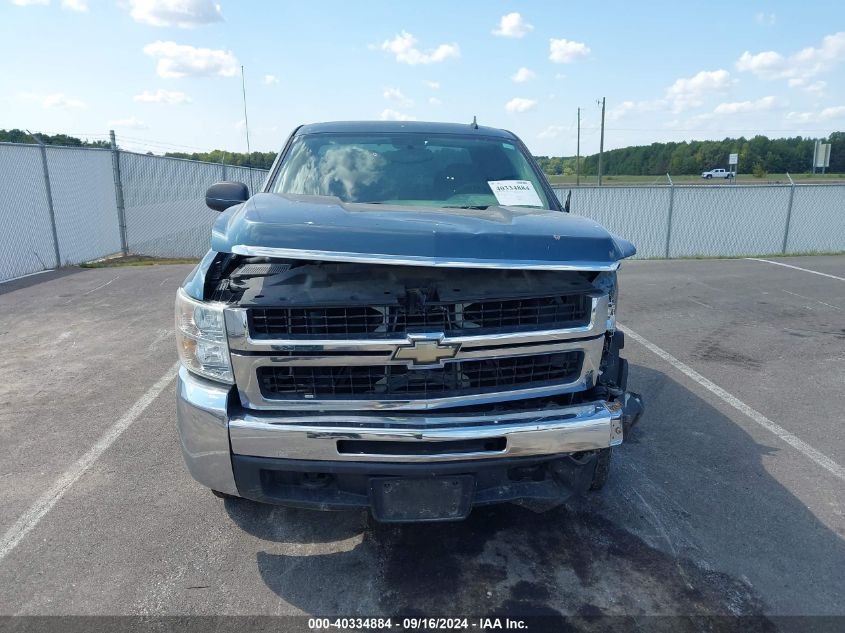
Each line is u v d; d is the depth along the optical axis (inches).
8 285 382.9
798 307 336.5
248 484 97.5
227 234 94.0
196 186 630.5
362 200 137.2
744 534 123.6
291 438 93.6
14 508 131.2
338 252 87.4
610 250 97.8
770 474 148.3
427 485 97.7
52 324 283.4
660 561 114.7
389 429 93.4
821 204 704.4
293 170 145.8
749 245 713.6
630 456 157.3
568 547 118.7
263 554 116.0
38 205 439.5
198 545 118.6
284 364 93.7
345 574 110.6
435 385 98.6
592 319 101.6
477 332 95.7
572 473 108.0
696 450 161.0
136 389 201.0
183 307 99.9
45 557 114.8
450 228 91.7
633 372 224.1
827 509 133.0
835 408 190.7
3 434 167.6
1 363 227.8
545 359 103.1
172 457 154.2
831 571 112.2
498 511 130.6
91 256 510.3
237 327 92.6
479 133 163.2
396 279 98.9
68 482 142.0
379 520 98.7
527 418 98.1
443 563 113.7
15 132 482.0
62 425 173.3
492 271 102.2
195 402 97.0
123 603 102.7
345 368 96.3
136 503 133.2
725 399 197.8
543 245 93.7
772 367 231.0
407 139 155.6
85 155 498.9
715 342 265.3
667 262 556.7
